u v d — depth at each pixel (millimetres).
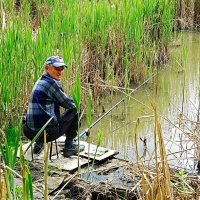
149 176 4066
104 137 6625
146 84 8680
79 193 4848
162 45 9680
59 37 7574
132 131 6801
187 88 8523
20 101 6473
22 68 6535
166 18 9695
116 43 8492
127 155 6031
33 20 9773
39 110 5418
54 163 5484
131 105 7711
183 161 5730
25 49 6605
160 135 3465
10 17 8242
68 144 5668
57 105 5531
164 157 3504
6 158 3322
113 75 8055
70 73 6941
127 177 5262
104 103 7758
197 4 12188
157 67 9336
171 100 7941
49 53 6840
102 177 5309
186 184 4379
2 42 6398
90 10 8500
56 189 4895
